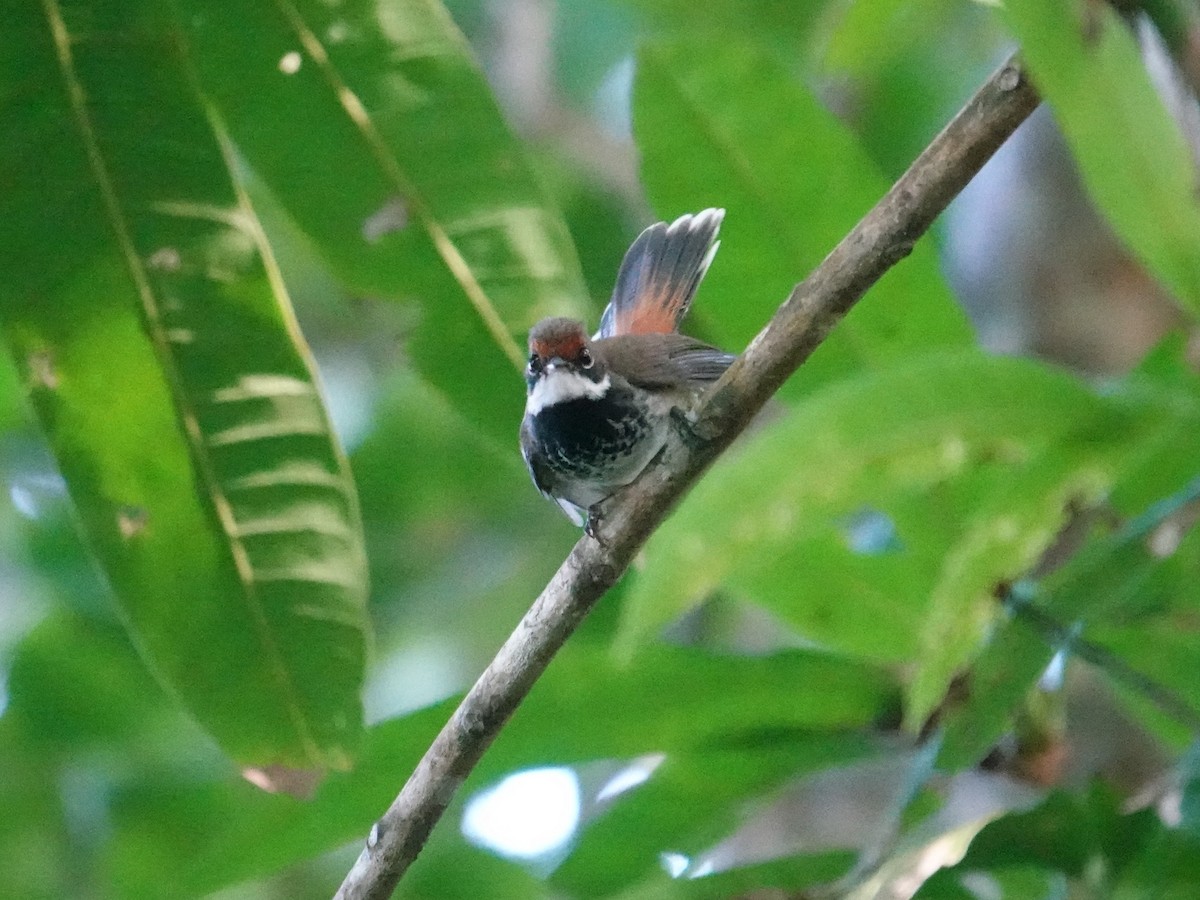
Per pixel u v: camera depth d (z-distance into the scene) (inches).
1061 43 143.1
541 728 268.5
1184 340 255.8
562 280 269.7
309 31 251.8
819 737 274.7
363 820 279.9
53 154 244.7
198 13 247.6
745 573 256.7
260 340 254.2
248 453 256.1
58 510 510.9
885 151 605.0
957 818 313.1
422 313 272.7
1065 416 170.4
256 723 261.6
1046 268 385.1
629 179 627.5
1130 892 224.7
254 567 258.1
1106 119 145.2
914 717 212.4
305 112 258.4
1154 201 147.5
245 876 283.3
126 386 253.1
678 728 271.9
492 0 618.5
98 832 489.4
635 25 604.7
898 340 260.7
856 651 273.0
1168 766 277.0
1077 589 216.1
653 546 160.6
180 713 489.1
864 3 351.3
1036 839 226.7
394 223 266.2
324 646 260.1
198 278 251.1
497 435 282.8
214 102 257.4
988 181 407.5
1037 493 183.0
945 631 201.9
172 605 257.8
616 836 295.0
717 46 272.2
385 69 256.2
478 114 260.5
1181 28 145.3
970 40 597.0
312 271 586.6
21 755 494.6
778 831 417.4
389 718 267.4
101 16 239.9
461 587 598.9
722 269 284.5
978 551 191.6
